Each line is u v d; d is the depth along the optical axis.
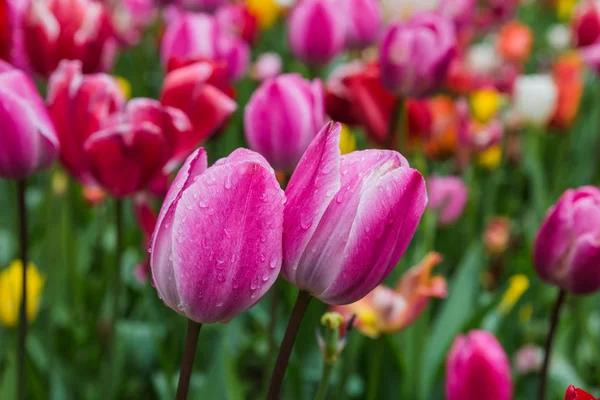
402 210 0.70
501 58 2.78
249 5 2.78
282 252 0.71
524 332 1.48
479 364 0.88
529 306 1.41
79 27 1.11
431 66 1.12
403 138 1.26
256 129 1.02
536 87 1.80
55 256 1.31
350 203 0.70
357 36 1.65
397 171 0.70
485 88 2.01
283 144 1.02
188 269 0.70
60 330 1.30
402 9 2.06
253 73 2.00
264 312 1.35
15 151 0.89
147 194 1.12
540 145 2.23
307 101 1.02
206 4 2.12
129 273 1.45
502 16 3.21
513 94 1.89
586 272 0.92
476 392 0.89
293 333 0.72
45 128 0.89
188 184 0.70
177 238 0.69
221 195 0.69
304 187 0.70
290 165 1.03
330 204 0.70
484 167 1.77
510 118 1.89
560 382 1.26
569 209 0.92
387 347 1.20
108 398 1.08
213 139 1.18
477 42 3.46
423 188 0.71
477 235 1.81
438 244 1.69
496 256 1.69
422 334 1.18
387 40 1.12
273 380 0.72
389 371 1.21
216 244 0.69
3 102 0.87
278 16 2.99
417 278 1.04
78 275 1.38
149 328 1.31
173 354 1.20
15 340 1.19
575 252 0.92
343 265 0.70
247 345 1.28
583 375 1.39
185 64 1.01
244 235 0.69
